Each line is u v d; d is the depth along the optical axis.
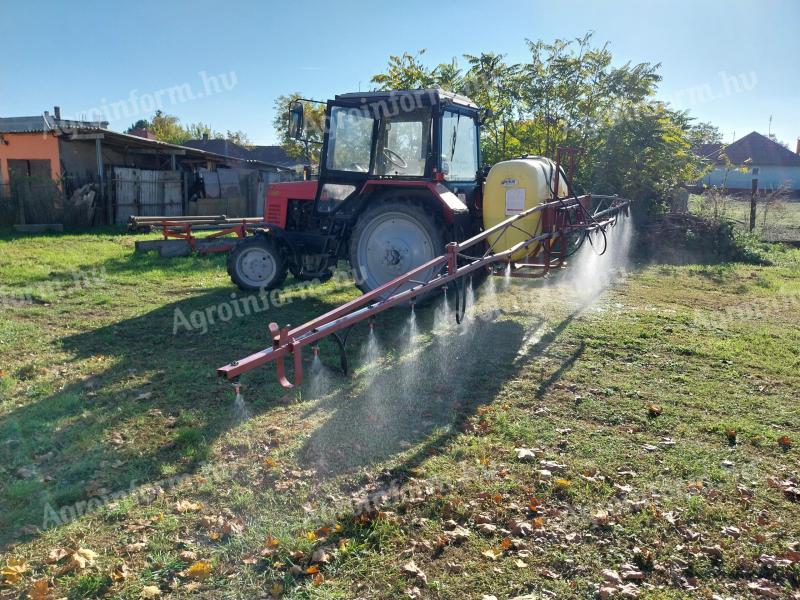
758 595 2.78
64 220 17.67
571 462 3.90
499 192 7.16
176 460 3.94
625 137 14.07
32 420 4.50
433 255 7.36
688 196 16.19
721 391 5.11
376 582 2.85
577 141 14.84
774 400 4.93
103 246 13.72
